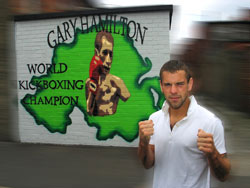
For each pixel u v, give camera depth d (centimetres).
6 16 598
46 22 581
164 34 531
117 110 559
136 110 552
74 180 376
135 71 548
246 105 1041
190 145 163
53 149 544
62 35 576
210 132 161
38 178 385
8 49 601
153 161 183
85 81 571
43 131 596
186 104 171
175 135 166
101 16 555
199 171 165
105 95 563
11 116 607
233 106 1081
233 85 1112
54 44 581
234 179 375
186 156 165
